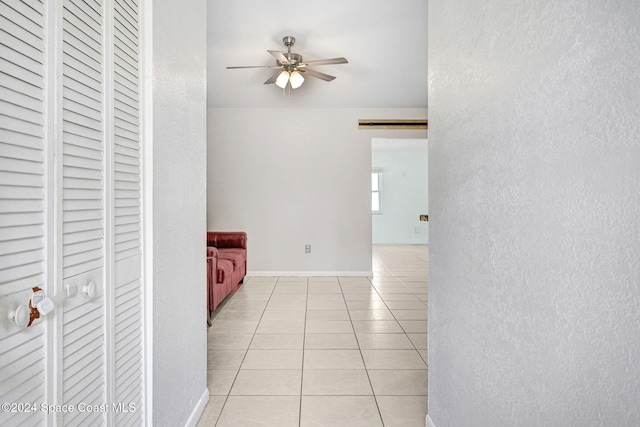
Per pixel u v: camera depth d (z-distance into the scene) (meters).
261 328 3.12
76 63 0.92
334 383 2.14
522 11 0.89
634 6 0.56
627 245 0.58
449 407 1.42
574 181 0.70
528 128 0.87
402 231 9.61
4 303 0.70
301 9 3.66
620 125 0.59
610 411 0.62
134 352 1.22
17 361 0.73
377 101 5.23
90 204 0.98
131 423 1.20
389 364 2.40
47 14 0.81
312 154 5.41
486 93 1.10
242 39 4.03
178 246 1.54
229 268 3.85
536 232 0.84
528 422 0.87
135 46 1.22
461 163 1.30
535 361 0.84
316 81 4.83
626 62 0.57
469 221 1.23
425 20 3.82
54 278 0.84
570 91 0.71
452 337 1.39
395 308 3.74
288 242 5.44
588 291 0.67
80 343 0.94
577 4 0.69
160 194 1.37
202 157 1.85
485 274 1.10
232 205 5.43
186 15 1.63
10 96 0.71
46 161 0.81
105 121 1.04
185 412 1.62
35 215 0.79
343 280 5.14
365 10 3.68
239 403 1.92
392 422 1.76
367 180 5.41
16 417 0.73
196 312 1.77
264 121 5.41
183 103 1.60
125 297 1.16
